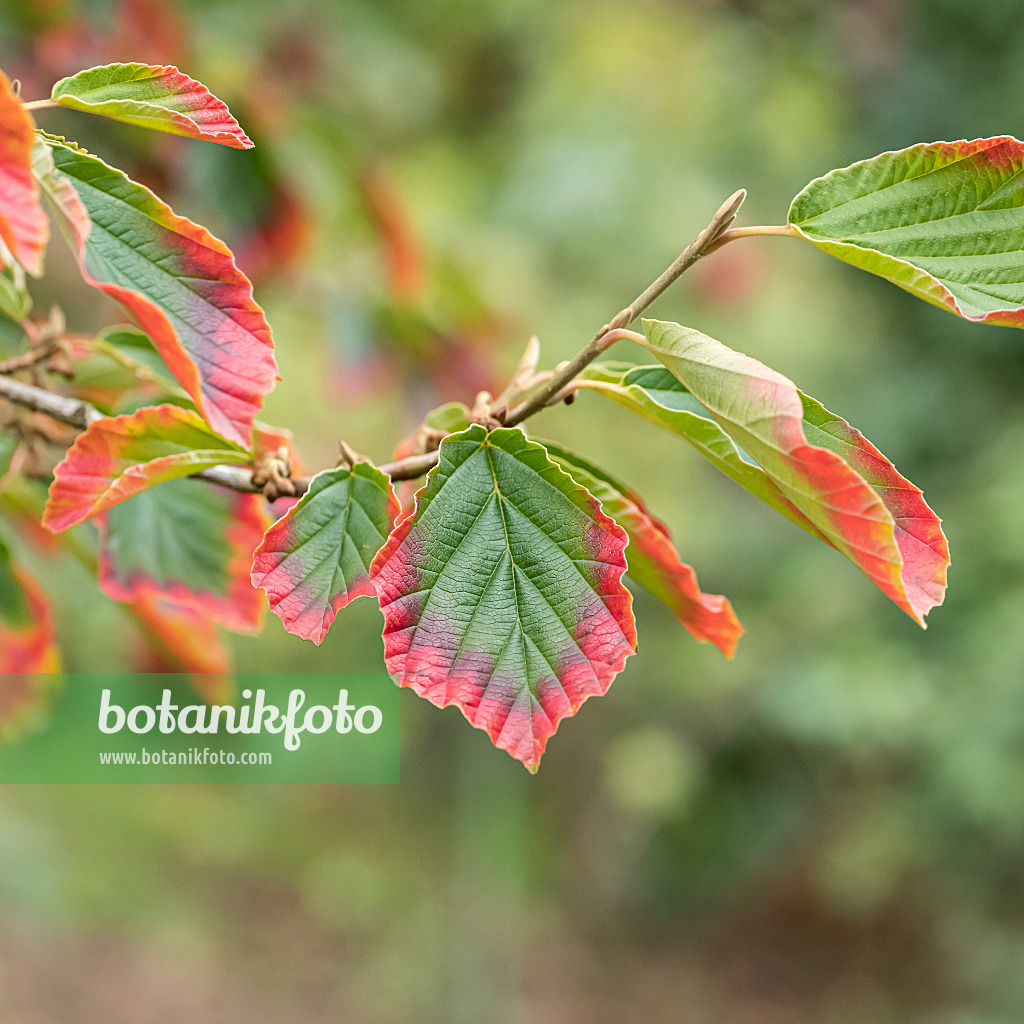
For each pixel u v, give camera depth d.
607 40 4.50
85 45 1.97
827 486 0.69
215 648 1.40
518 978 5.59
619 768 5.05
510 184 4.37
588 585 0.78
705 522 4.70
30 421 1.13
